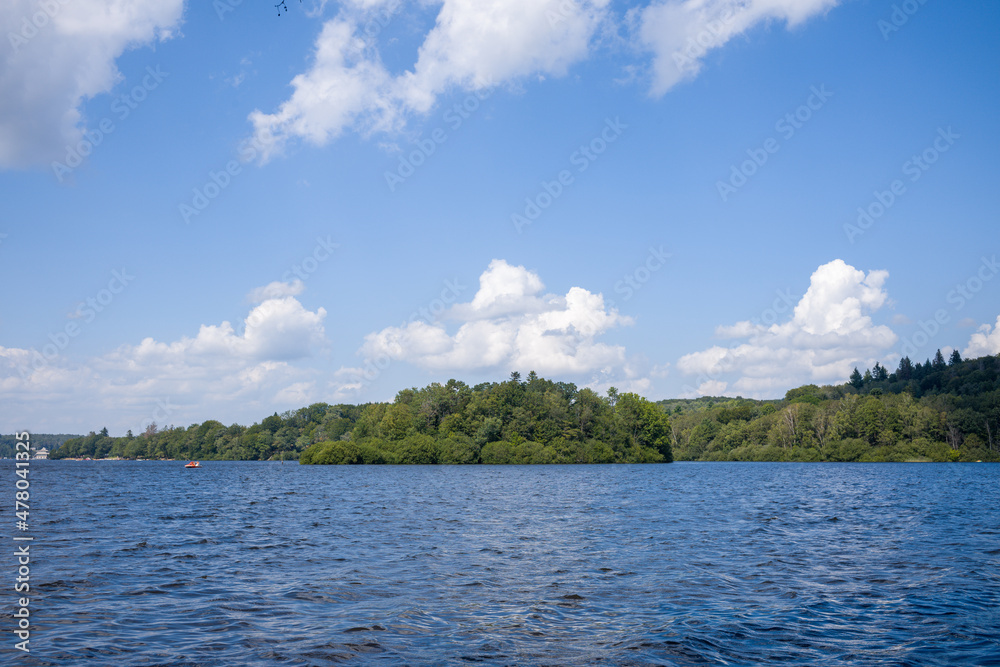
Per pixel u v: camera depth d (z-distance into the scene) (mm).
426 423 159250
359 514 40500
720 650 13125
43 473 119250
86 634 14094
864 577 20344
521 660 12516
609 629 14602
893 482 77375
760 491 63000
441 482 81000
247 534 30703
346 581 19641
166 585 19062
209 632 14273
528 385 172125
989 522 35438
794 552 25219
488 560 23312
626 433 162250
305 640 13711
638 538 29203
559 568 21781
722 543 27641
